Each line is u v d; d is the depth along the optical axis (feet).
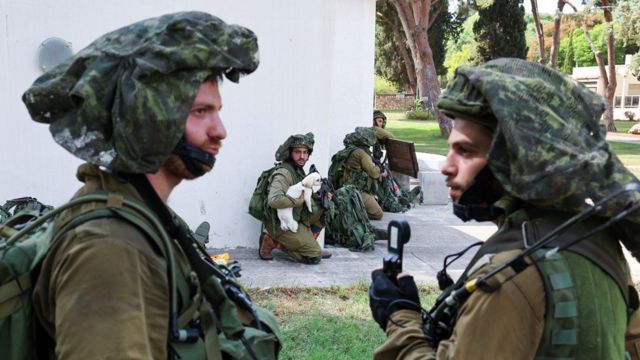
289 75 23.39
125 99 4.82
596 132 5.23
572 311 4.74
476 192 5.48
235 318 5.39
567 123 4.98
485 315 4.91
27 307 4.88
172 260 5.02
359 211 25.96
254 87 23.12
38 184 21.53
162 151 4.98
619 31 114.11
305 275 20.97
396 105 180.45
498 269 4.93
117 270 4.60
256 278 20.30
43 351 5.08
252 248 23.82
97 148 4.98
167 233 5.26
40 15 20.93
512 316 4.82
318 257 22.50
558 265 4.86
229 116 23.03
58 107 5.09
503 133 4.91
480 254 5.41
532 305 4.80
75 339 4.43
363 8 36.40
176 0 22.02
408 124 120.26
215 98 5.40
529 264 4.90
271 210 22.06
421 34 88.53
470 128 5.39
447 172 5.57
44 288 4.81
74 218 4.94
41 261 4.88
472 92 5.29
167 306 4.97
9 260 4.83
